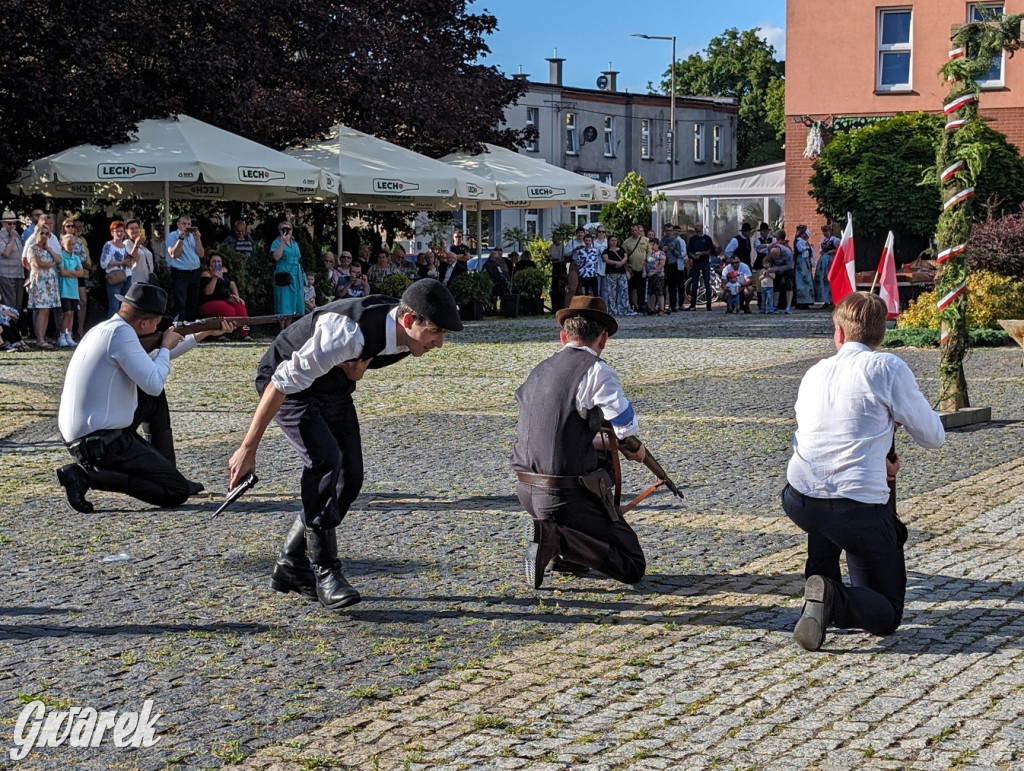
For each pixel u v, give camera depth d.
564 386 6.02
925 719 4.48
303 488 5.74
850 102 34.28
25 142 21.84
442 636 5.49
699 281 32.47
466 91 28.53
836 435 5.10
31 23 20.41
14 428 11.51
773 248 28.44
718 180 39.00
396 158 24.52
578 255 27.30
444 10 29.39
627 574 6.14
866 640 5.39
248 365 16.70
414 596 6.12
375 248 29.88
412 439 10.76
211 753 4.23
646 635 5.49
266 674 5.01
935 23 33.34
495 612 5.86
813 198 33.00
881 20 33.97
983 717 4.50
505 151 29.23
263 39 25.19
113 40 21.91
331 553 5.83
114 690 4.84
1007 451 10.04
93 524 7.65
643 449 6.18
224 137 21.45
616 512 6.12
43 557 6.86
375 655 5.25
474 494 8.51
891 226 29.14
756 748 4.24
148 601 6.03
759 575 6.46
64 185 22.56
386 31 28.25
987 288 19.47
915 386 5.09
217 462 9.73
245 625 5.65
